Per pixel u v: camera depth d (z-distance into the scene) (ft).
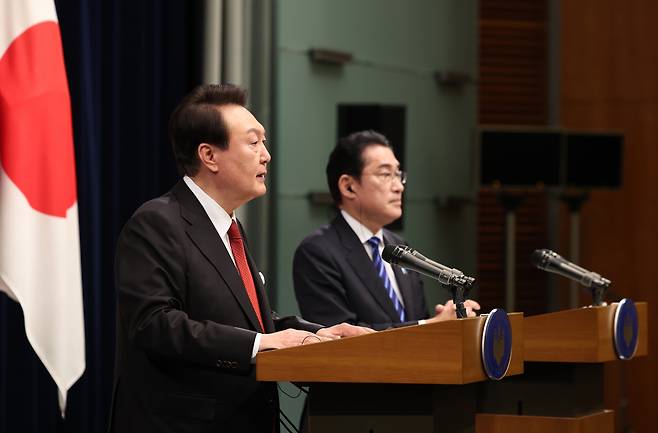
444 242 31.89
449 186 32.19
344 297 16.61
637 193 34.60
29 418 19.56
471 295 33.99
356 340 10.73
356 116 26.35
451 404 11.46
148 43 22.77
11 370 19.45
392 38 30.19
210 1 23.80
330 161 17.56
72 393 20.49
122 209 22.30
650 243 34.40
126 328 12.02
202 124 12.58
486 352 10.90
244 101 12.92
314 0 27.55
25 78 16.48
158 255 11.94
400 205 17.26
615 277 34.58
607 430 15.21
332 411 11.18
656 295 34.24
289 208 26.53
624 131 34.86
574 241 32.55
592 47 35.24
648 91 34.71
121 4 22.34
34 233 16.46
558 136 31.53
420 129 31.12
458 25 32.60
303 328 13.41
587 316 14.60
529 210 35.68
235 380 12.00
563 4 35.55
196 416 11.82
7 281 16.15
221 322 12.10
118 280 12.04
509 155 31.30
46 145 16.56
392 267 17.20
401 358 10.59
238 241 12.95
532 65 36.24
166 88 23.31
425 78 31.37
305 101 27.17
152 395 11.89
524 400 14.94
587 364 15.15
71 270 16.90
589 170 32.04
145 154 22.44
